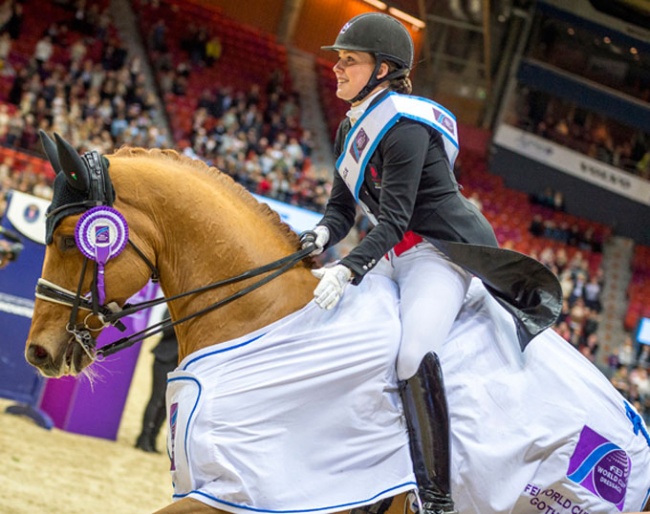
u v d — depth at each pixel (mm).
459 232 5293
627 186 39938
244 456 4758
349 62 5328
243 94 38375
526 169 39969
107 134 28250
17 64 31766
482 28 37094
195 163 5527
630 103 39938
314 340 5012
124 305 5285
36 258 13883
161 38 36969
